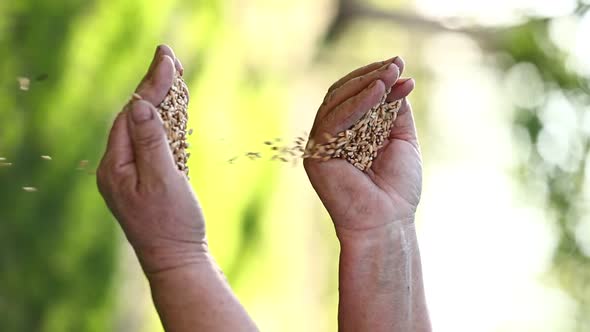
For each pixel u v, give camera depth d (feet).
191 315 5.25
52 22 16.08
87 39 16.96
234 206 23.71
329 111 6.12
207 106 21.99
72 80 16.52
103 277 17.65
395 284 6.25
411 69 36.01
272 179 26.40
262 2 26.40
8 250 15.29
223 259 23.29
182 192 5.21
